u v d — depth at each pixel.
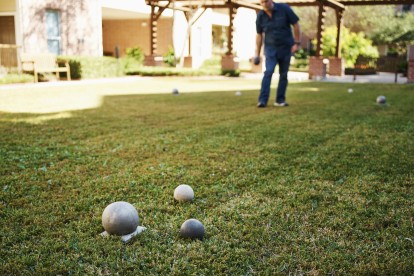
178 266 1.69
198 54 23.73
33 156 3.47
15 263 1.70
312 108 6.71
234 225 2.11
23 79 11.68
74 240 1.92
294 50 6.94
